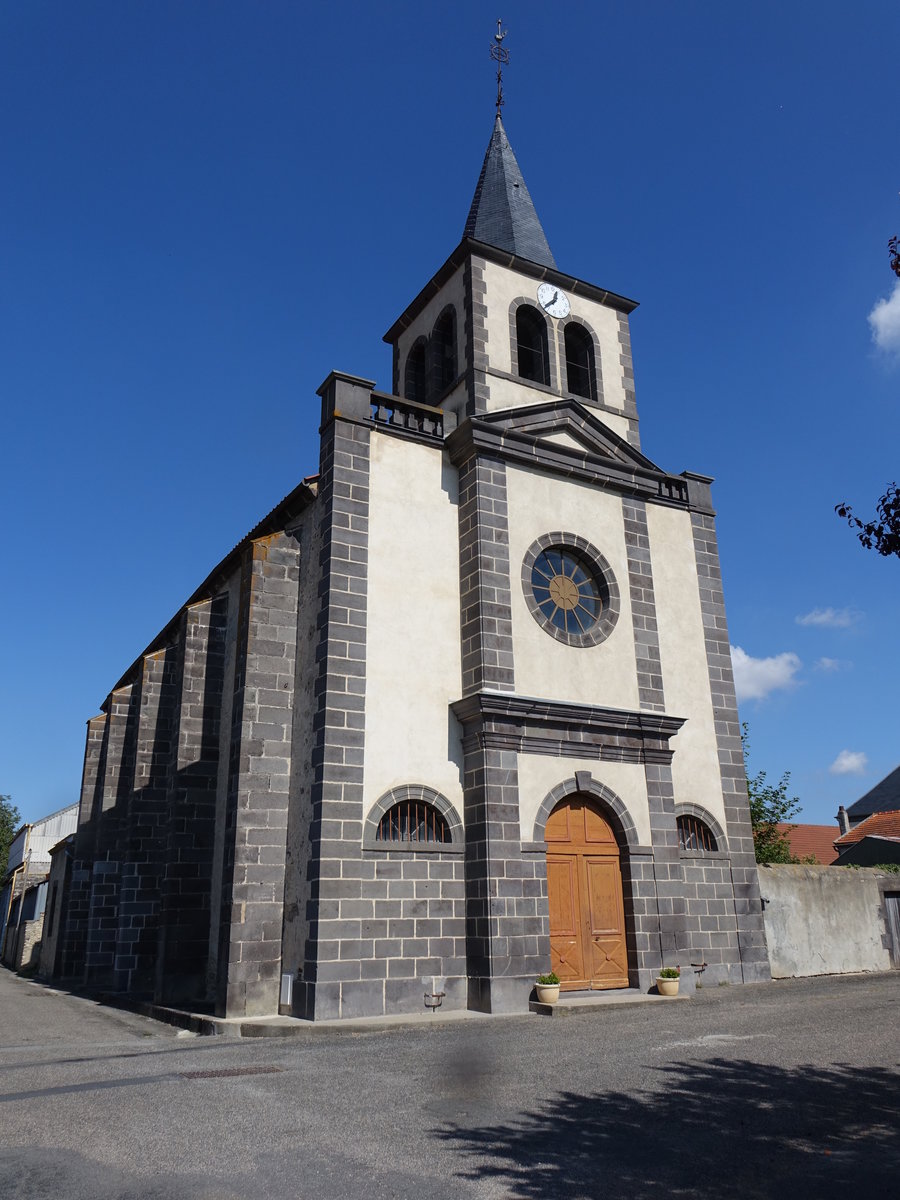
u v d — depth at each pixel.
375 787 15.31
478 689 16.44
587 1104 8.42
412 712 16.11
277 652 16.72
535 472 18.67
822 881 21.03
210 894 18.31
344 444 16.86
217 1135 7.71
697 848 18.94
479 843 15.58
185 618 19.97
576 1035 12.16
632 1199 6.10
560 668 17.59
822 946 20.45
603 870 17.00
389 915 14.79
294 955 14.75
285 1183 6.49
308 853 14.89
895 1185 6.30
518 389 19.77
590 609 18.83
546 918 15.63
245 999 14.65
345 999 14.05
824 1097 8.52
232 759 16.33
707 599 20.84
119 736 26.48
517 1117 8.05
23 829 52.09
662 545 20.59
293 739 16.34
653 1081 9.23
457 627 17.20
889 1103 8.27
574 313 21.55
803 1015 13.25
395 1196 6.19
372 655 15.99
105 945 24.39
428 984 14.82
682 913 17.34
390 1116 8.19
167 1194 6.30
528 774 16.36
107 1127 8.01
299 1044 12.34
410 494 17.44
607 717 17.39
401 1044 12.00
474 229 22.97
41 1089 9.70
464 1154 7.07
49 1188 6.45
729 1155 6.96
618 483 19.72
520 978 15.01
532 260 22.14
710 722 19.83
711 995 16.30
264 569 17.05
